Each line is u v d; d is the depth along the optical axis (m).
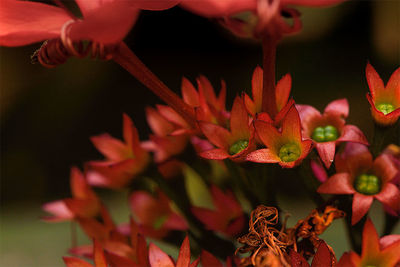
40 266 0.39
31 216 0.53
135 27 1.02
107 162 0.22
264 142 0.19
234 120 0.20
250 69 0.96
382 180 0.19
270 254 0.19
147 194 0.23
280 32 0.18
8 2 0.18
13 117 0.86
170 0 0.18
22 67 0.91
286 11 0.18
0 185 0.72
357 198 0.19
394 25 0.89
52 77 0.91
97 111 0.86
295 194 0.48
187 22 1.00
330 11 0.96
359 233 0.20
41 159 0.78
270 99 0.19
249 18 0.18
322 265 0.18
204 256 0.20
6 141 0.82
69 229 0.45
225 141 0.20
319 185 0.20
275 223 0.19
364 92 0.81
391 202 0.19
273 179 0.20
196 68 0.99
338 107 0.20
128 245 0.22
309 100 0.83
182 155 0.22
